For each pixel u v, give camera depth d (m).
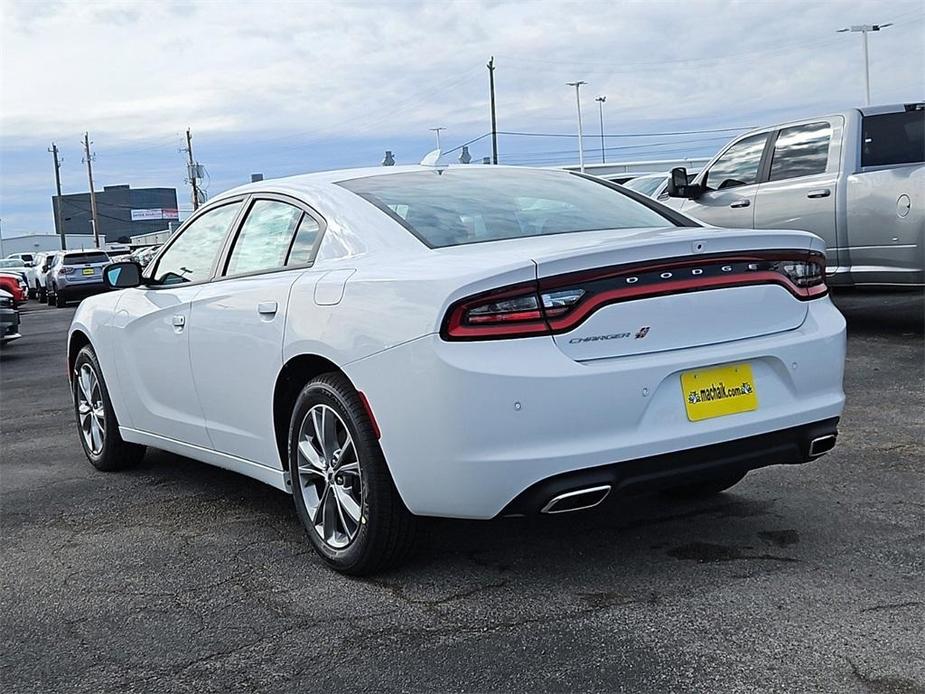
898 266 8.13
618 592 3.43
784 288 3.57
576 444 3.14
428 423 3.22
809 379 3.56
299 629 3.29
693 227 4.08
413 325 3.25
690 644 3.00
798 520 4.10
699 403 3.32
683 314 3.33
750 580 3.48
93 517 4.77
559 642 3.07
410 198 4.05
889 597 3.27
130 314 5.12
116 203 120.44
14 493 5.32
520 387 3.10
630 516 4.25
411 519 3.54
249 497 4.99
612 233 3.76
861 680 2.73
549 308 3.17
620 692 2.73
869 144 8.57
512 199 4.14
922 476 4.66
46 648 3.27
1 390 9.73
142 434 5.21
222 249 4.63
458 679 2.88
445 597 3.48
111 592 3.74
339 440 3.72
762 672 2.80
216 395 4.41
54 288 29.11
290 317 3.82
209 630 3.33
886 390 6.64
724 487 4.37
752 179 9.54
